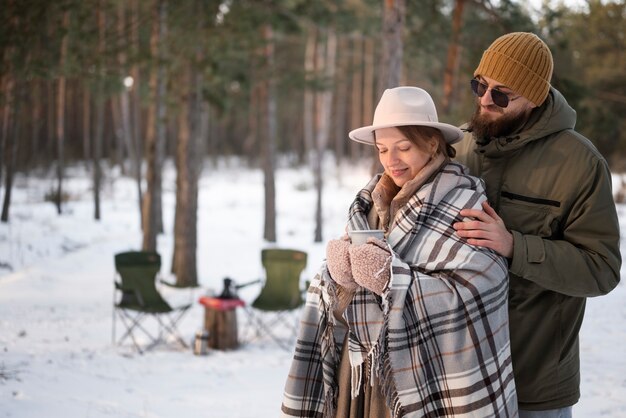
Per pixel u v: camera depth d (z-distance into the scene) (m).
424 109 2.07
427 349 1.91
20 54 9.41
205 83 12.91
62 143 22.52
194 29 10.59
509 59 2.07
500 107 2.11
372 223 2.19
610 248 2.00
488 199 2.18
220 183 35.88
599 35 14.62
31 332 7.29
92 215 22.92
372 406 2.02
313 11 15.02
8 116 17.31
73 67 9.79
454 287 1.90
